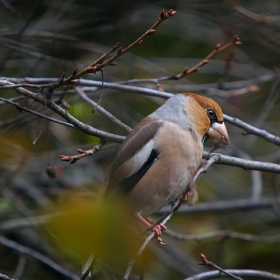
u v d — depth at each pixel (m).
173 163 7.91
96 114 12.44
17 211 11.16
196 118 8.40
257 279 11.15
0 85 7.08
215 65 14.24
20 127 10.91
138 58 13.03
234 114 13.45
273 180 11.01
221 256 11.58
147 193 7.95
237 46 14.77
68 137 12.05
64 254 9.32
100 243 4.43
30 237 11.41
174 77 9.34
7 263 11.45
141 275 6.24
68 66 10.98
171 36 14.30
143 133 8.18
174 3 13.66
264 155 13.88
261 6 14.99
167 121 8.34
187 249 12.03
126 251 4.73
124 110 13.34
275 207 11.03
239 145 13.87
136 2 13.02
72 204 4.44
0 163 10.66
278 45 14.79
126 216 4.72
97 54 13.19
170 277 11.39
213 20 14.27
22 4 12.07
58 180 11.79
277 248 11.23
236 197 13.27
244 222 12.74
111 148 11.91
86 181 11.95
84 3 13.12
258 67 14.23
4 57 11.50
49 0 12.53
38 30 12.05
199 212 11.49
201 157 8.29
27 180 11.62
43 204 11.17
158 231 7.34
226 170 14.26
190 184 6.45
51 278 11.22
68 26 12.60
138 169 8.01
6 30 11.40
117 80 12.79
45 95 6.90
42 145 11.68
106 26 12.91
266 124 13.02
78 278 9.93
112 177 8.17
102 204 4.50
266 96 14.62
